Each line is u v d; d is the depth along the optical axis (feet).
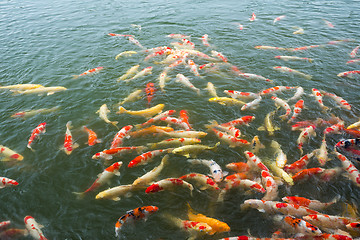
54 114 33.55
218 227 19.84
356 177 23.68
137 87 38.60
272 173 24.62
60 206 22.65
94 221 21.44
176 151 26.45
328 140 28.14
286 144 27.91
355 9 65.21
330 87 37.11
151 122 31.04
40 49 50.19
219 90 37.42
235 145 27.68
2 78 41.52
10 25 61.41
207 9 68.13
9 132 30.78
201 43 50.47
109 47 50.42
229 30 55.77
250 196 22.67
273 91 36.09
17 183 24.30
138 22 61.11
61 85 39.47
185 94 36.50
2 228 20.76
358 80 38.24
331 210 21.45
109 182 24.45
